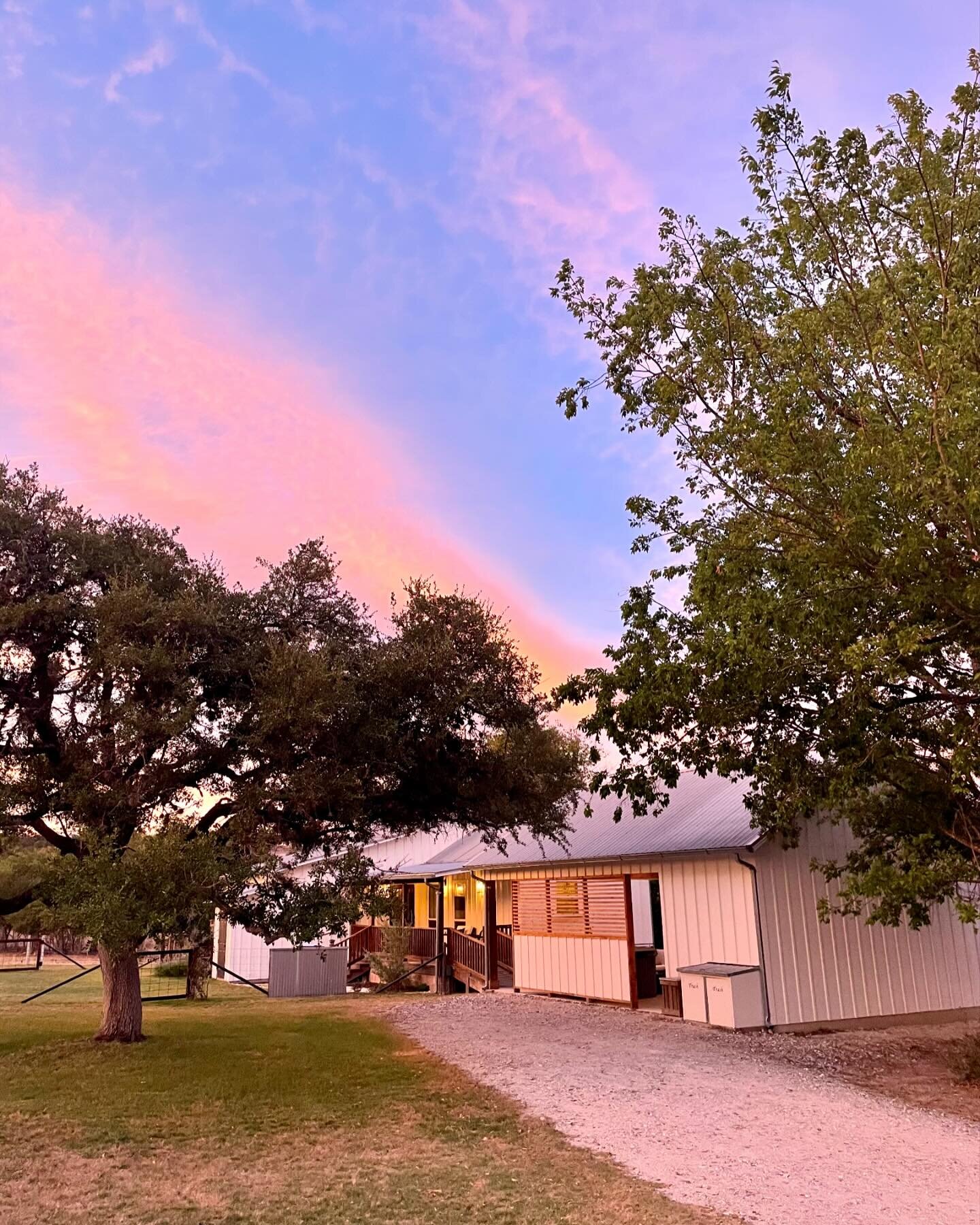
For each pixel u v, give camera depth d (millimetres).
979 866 10117
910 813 10758
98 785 11125
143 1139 7656
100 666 10695
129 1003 13289
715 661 9383
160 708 10680
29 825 11867
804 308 9828
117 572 11859
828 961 14672
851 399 9273
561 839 15906
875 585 8320
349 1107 8883
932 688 9680
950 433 7457
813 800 10891
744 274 10039
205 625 11172
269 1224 5594
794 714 10539
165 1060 11445
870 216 9727
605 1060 11555
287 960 21812
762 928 14289
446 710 12211
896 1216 5891
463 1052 12164
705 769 11430
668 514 11328
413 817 14180
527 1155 7207
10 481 11578
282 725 10891
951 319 7973
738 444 9609
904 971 15297
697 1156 7234
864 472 8438
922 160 8945
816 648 8812
